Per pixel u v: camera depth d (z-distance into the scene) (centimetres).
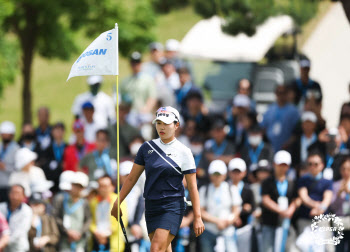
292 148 4178
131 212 3619
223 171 3594
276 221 3575
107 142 4206
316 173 3581
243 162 3675
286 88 4578
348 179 3550
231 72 5981
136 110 4931
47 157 4412
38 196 3797
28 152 4047
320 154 3594
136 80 4972
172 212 2380
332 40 6328
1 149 4475
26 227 3641
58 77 9625
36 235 3672
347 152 3734
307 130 4141
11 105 8975
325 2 5425
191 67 6091
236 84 5909
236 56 6034
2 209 3681
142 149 2417
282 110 4519
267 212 3594
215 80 5959
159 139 2417
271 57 6091
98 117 4716
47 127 4697
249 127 4181
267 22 5634
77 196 3719
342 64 6150
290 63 6016
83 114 4662
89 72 2525
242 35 6103
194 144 4075
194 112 4616
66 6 6500
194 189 2381
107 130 4297
